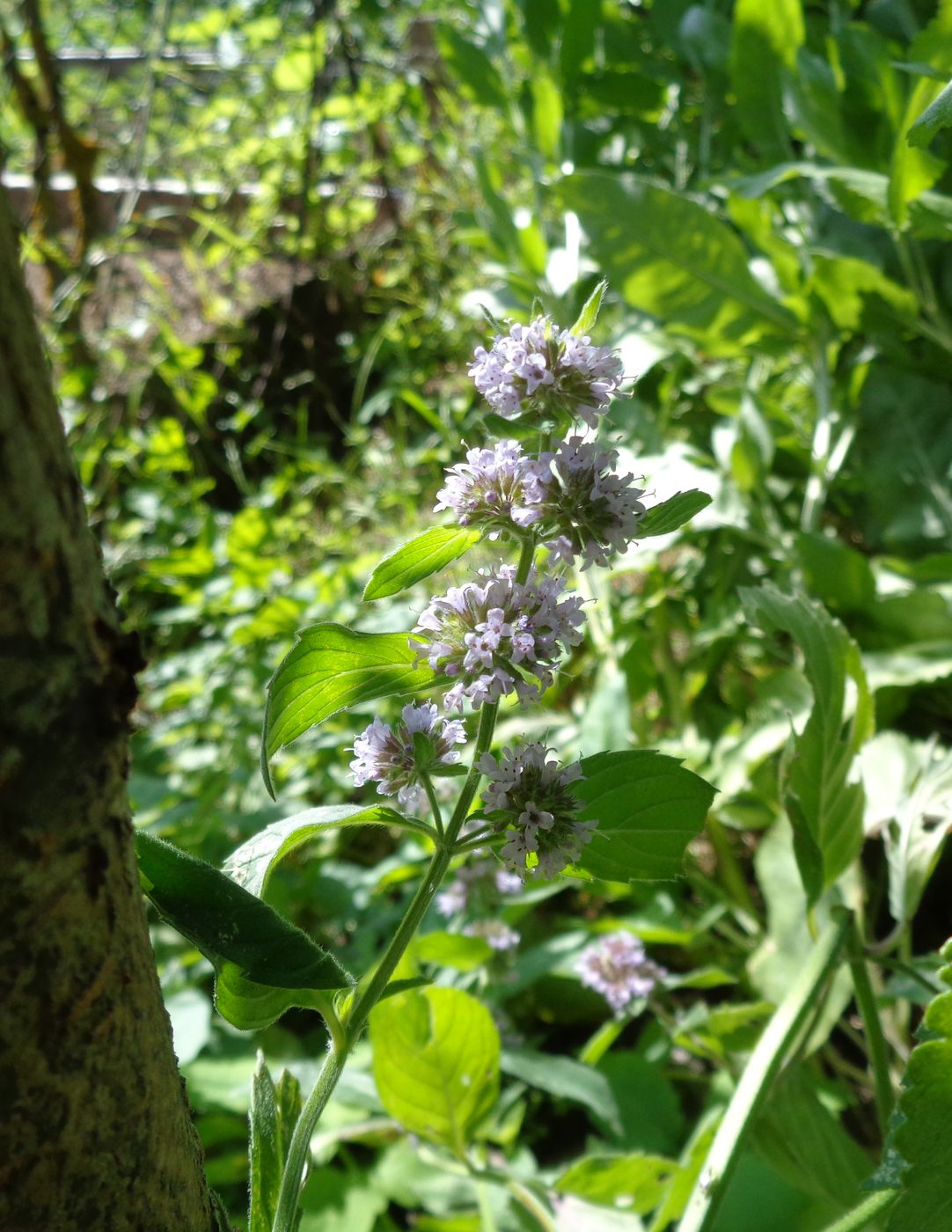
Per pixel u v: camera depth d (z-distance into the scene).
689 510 0.14
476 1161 0.27
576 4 0.45
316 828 0.14
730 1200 0.25
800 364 0.41
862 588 0.33
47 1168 0.10
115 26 0.76
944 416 0.36
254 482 0.76
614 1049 0.33
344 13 0.75
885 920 0.35
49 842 0.09
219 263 0.83
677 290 0.38
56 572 0.09
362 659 0.14
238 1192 0.27
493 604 0.14
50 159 0.71
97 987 0.10
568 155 0.48
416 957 0.29
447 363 0.76
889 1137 0.16
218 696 0.44
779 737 0.31
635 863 0.15
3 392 0.08
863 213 0.35
